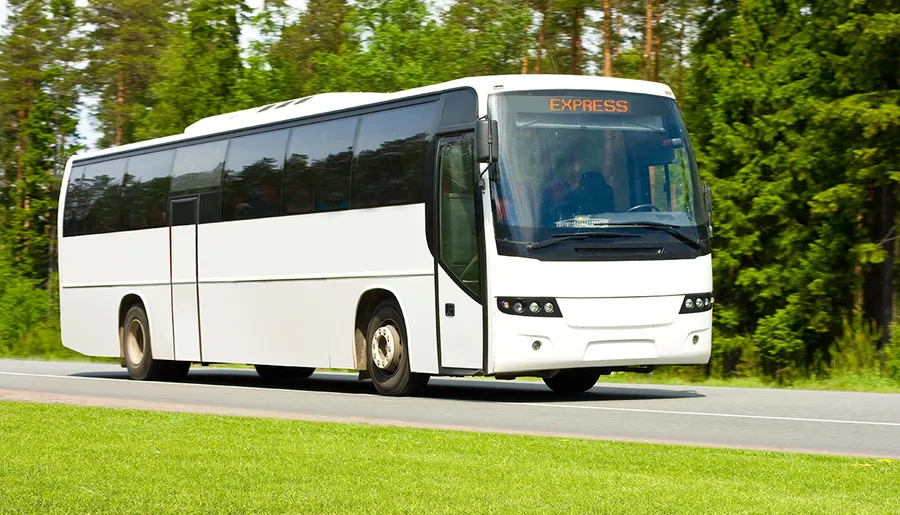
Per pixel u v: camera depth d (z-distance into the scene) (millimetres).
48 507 9375
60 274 32844
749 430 16047
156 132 80125
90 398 21594
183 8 103125
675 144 21484
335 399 22172
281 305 25297
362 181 23172
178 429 15750
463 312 20641
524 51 68188
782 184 52594
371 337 23141
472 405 20391
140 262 29672
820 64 53469
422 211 21625
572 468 11812
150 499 9734
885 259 51062
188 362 29266
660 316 20641
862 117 48750
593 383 23719
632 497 9828
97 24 103688
